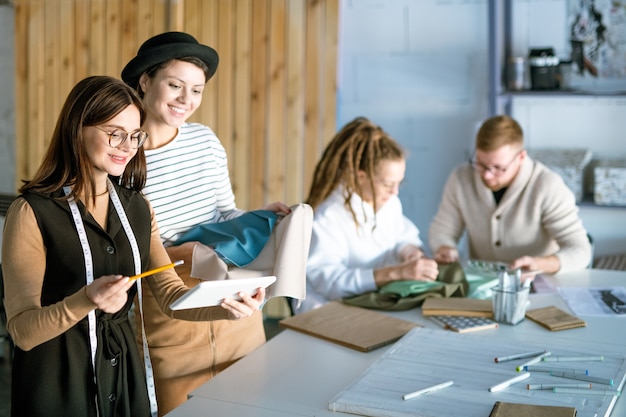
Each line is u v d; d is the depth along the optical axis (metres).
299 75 4.80
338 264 3.03
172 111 2.47
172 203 2.55
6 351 4.15
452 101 4.78
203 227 2.55
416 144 4.89
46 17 5.21
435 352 2.26
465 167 3.75
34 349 2.01
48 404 2.01
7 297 1.95
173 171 2.55
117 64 5.09
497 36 4.31
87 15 5.14
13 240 1.96
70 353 2.02
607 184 4.27
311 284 3.04
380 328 2.51
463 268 3.22
